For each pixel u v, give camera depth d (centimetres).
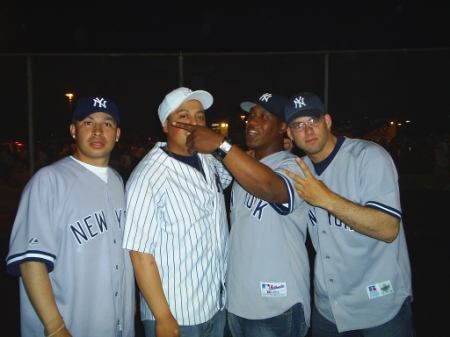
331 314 240
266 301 229
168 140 225
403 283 228
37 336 200
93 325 201
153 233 200
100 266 204
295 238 237
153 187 201
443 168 904
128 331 223
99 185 214
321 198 199
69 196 200
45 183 195
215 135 193
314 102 224
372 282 225
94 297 202
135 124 602
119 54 543
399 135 932
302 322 233
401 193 1006
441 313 365
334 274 232
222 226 233
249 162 190
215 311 225
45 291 187
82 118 213
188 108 220
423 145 945
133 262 203
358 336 242
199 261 212
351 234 223
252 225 235
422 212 794
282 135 267
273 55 543
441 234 636
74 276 197
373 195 211
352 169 224
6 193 1049
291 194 204
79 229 200
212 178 232
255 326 231
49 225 192
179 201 206
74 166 211
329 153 235
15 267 194
